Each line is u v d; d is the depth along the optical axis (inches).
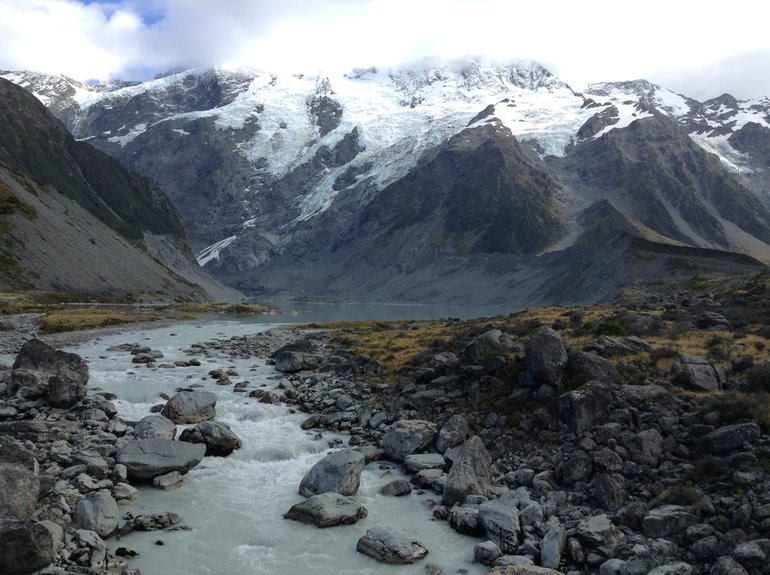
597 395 1175.6
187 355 2491.4
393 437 1255.5
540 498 988.6
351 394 1674.5
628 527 877.8
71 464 1023.0
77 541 767.1
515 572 730.8
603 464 1021.8
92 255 7357.3
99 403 1379.2
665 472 980.6
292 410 1553.9
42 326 3307.1
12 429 1147.9
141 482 1050.7
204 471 1115.3
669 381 1295.5
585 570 786.8
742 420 1026.7
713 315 2098.9
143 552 801.6
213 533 871.7
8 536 673.6
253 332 3801.7
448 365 1611.7
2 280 5502.0
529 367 1328.7
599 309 3157.0
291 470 1144.8
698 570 768.3
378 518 950.4
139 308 5900.6
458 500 997.2
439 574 775.7
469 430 1275.8
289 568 783.7
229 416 1471.5
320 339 2997.0
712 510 858.1
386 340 2500.0
